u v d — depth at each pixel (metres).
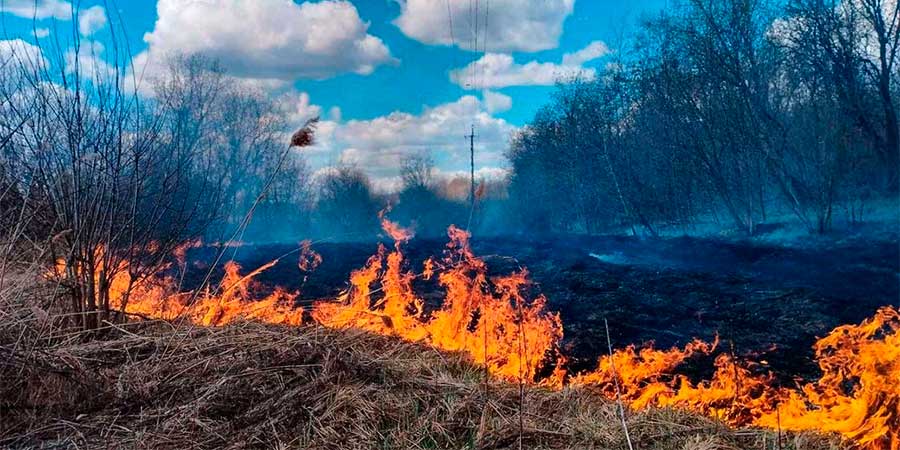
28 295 4.25
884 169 14.69
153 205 5.18
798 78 16.06
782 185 15.55
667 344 6.16
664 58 18.94
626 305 7.88
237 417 3.38
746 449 3.35
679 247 13.56
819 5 15.37
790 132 15.57
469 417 3.57
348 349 4.47
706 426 3.63
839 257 10.20
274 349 4.15
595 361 5.59
